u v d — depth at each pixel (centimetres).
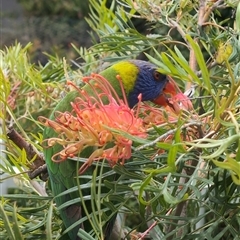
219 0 229
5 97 216
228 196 164
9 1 1188
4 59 267
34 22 1093
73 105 143
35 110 272
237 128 124
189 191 172
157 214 168
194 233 174
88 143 141
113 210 161
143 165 180
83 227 192
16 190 315
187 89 206
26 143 220
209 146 124
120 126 141
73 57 847
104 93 154
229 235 195
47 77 276
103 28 292
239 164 116
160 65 151
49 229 148
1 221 192
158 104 238
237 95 147
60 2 1109
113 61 262
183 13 240
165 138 156
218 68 230
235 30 192
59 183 201
